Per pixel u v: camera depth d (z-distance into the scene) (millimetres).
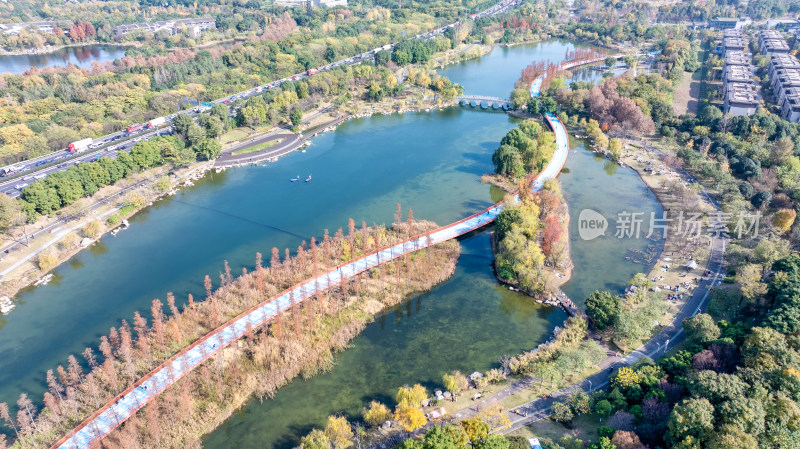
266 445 144375
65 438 138000
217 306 187000
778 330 152750
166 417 148125
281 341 175125
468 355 175750
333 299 197250
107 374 159125
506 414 142000
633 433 124500
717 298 189750
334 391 162125
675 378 145875
